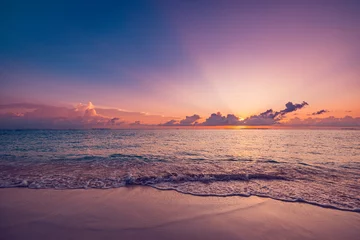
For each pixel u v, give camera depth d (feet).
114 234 12.60
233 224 14.29
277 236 12.78
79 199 18.81
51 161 39.24
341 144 81.92
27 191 20.95
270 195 20.51
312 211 16.80
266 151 57.98
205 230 13.35
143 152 54.03
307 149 63.77
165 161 40.11
